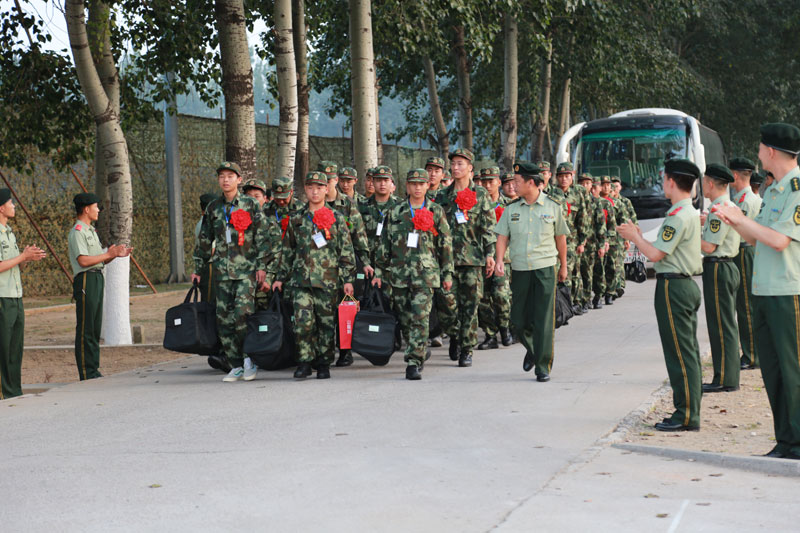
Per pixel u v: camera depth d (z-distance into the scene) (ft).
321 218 30.89
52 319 57.62
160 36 58.18
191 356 40.47
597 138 78.18
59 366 40.68
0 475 19.97
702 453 20.07
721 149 105.81
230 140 41.70
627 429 23.03
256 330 31.09
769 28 128.98
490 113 144.87
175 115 69.26
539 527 15.61
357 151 52.80
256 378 32.40
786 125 19.71
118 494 18.15
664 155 76.64
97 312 34.94
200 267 32.60
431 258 31.22
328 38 90.63
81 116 55.42
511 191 42.73
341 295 32.89
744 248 31.81
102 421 25.67
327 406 26.48
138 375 34.91
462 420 24.08
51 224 71.26
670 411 25.35
